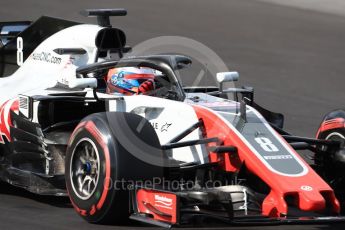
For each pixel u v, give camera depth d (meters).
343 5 73.50
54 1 66.62
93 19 61.09
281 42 60.12
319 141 24.14
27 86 27.75
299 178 21.02
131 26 61.16
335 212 21.08
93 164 22.23
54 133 25.77
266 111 26.98
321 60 55.72
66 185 23.14
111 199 21.48
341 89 48.38
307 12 70.44
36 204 24.81
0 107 27.17
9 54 29.33
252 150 21.69
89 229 21.77
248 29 63.25
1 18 59.59
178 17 65.38
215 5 70.62
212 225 21.30
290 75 51.06
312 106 43.84
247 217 20.84
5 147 27.05
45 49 28.27
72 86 23.75
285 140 23.11
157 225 20.45
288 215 21.30
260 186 22.73
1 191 26.66
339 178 24.45
